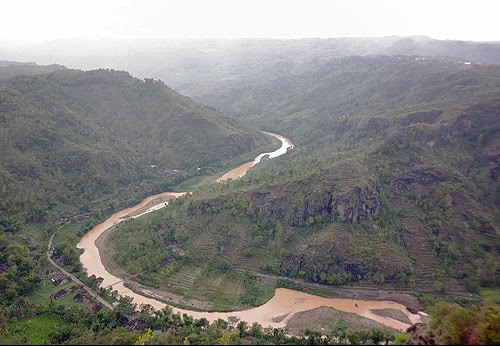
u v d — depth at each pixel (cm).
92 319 14450
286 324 15012
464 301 16050
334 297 16662
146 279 18100
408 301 16238
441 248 18200
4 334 13688
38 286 17112
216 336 13125
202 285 17662
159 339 12500
